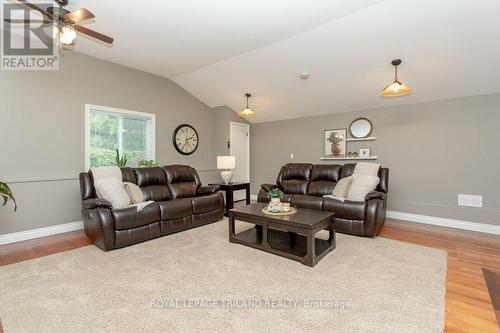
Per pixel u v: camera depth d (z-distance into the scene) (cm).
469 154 379
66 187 367
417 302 183
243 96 523
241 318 165
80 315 168
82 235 348
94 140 410
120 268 238
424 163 417
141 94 464
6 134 320
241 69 432
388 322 161
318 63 379
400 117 439
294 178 457
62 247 298
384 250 284
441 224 399
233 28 308
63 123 368
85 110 390
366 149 475
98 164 415
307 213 292
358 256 266
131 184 342
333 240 289
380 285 207
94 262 251
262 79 450
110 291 197
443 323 160
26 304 180
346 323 160
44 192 346
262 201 434
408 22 279
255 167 645
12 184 320
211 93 539
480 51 299
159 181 391
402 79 375
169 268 237
